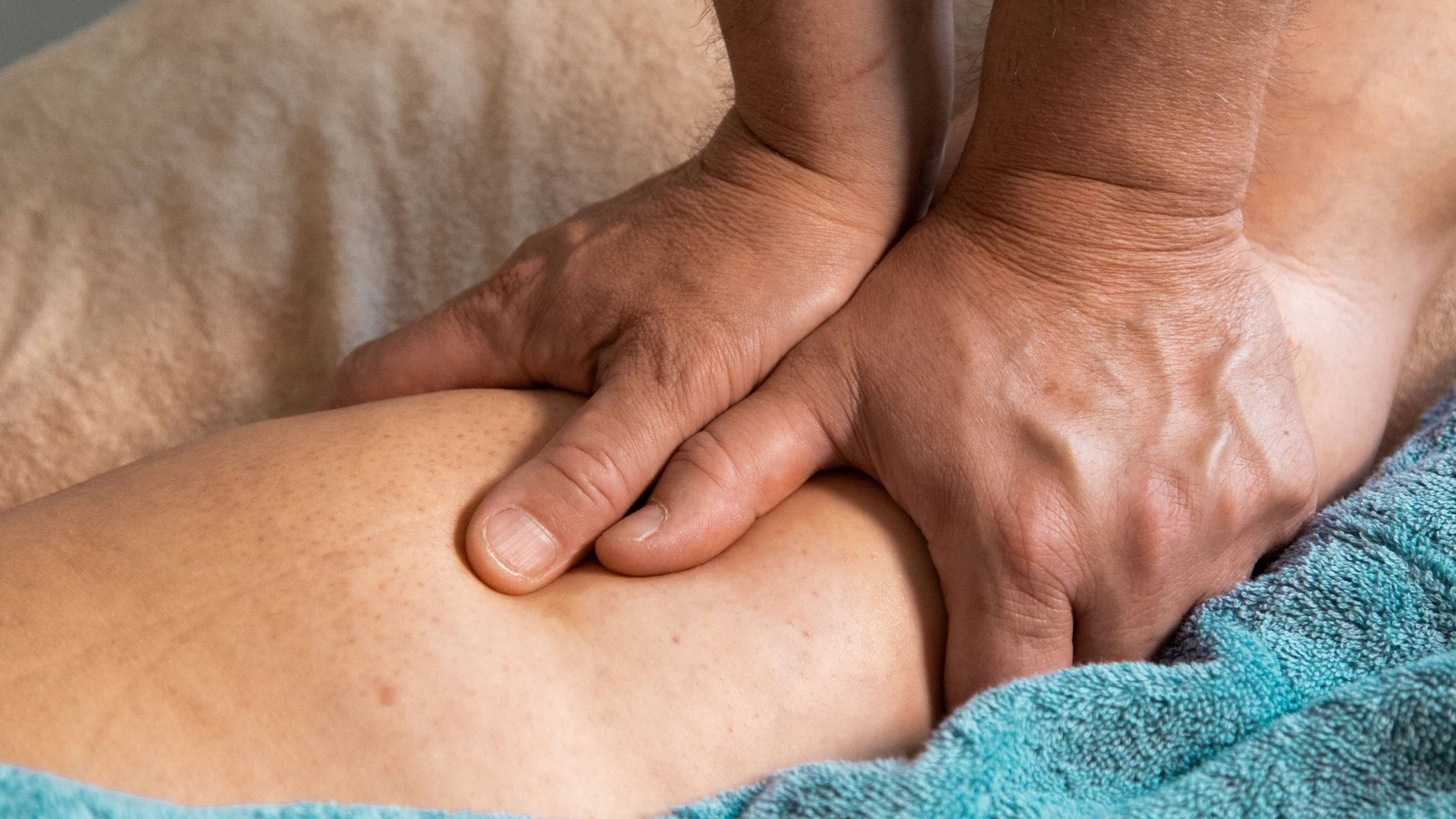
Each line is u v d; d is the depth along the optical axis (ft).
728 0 1.99
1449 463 2.06
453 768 1.55
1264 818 1.55
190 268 2.88
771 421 1.96
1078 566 1.87
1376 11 2.33
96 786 1.36
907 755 1.85
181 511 1.70
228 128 2.98
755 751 1.72
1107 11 1.74
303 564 1.66
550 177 3.12
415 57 3.11
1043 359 1.91
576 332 2.16
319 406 2.68
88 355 2.79
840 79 2.01
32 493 2.72
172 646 1.54
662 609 1.78
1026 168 1.94
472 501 1.85
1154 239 1.92
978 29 3.11
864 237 2.12
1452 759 1.57
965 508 1.88
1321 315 2.38
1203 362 1.94
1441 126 2.36
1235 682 1.75
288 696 1.53
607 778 1.63
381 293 3.01
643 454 1.91
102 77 3.06
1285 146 2.36
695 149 3.12
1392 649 1.82
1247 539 1.99
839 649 1.82
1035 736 1.63
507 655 1.65
